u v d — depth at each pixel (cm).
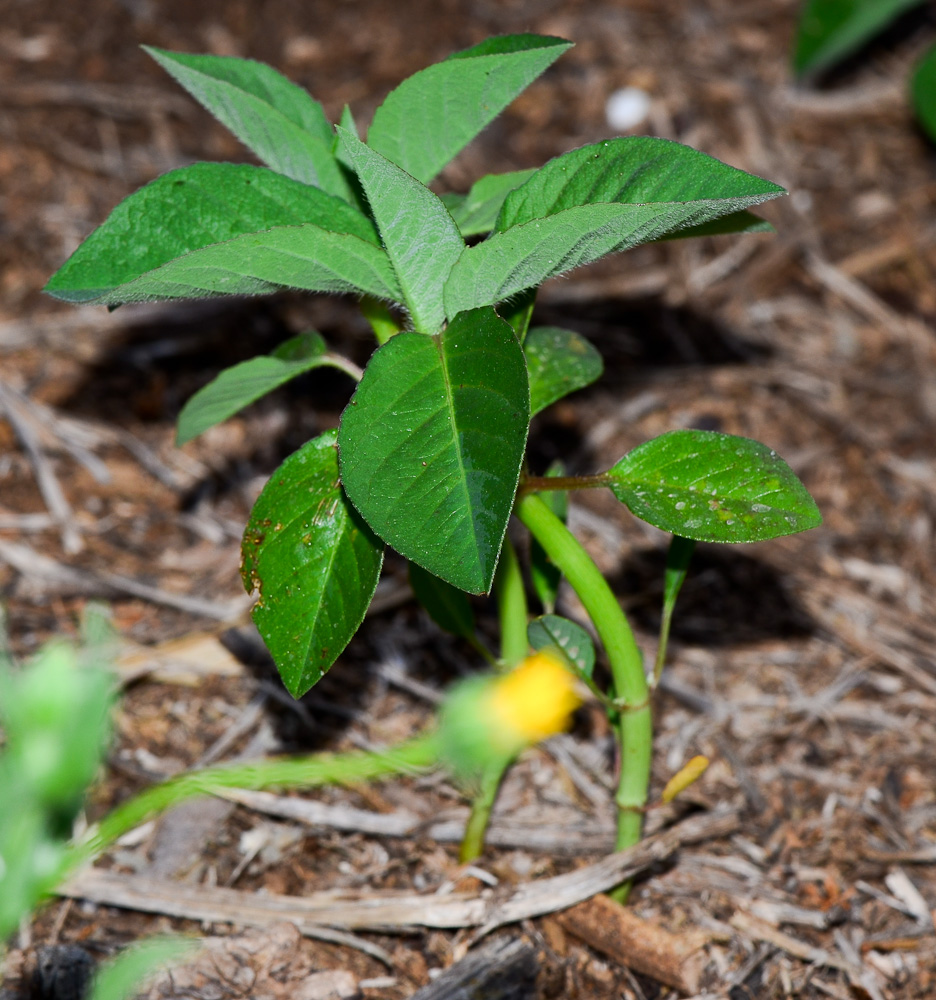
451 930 71
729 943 71
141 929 70
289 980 68
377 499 62
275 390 90
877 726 78
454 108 65
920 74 117
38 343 91
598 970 70
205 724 76
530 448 88
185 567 80
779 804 75
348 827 73
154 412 87
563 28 126
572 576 66
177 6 123
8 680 58
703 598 81
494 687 69
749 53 127
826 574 82
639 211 62
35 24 118
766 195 62
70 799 60
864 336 101
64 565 80
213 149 109
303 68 118
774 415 93
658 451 65
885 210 112
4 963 69
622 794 70
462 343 63
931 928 72
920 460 90
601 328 99
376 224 63
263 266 63
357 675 78
